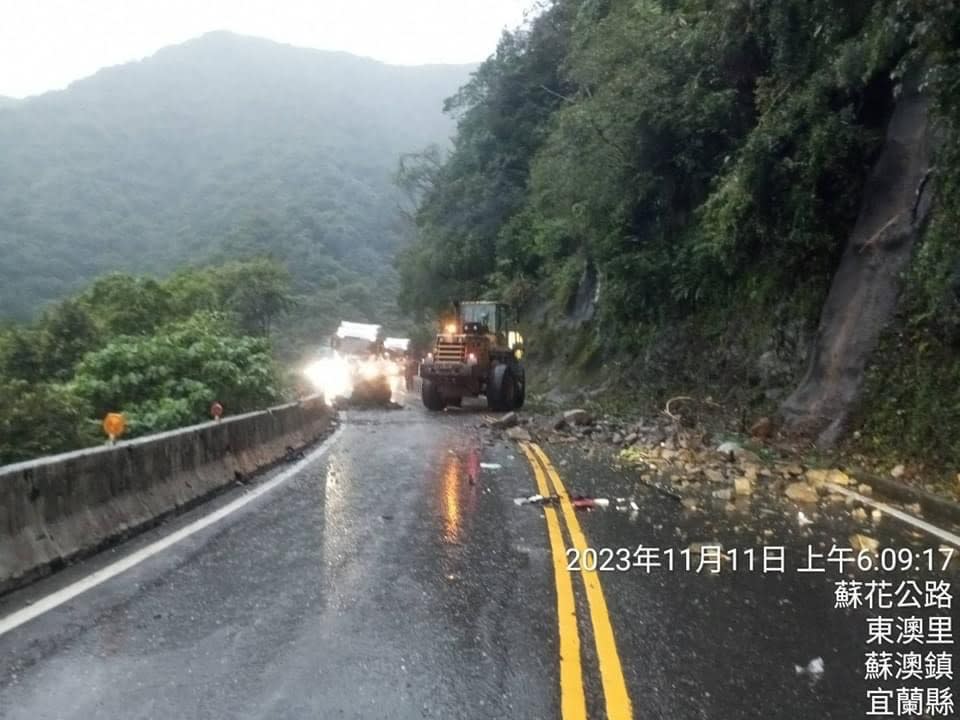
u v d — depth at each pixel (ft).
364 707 15.17
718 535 29.48
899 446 43.57
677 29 64.69
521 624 19.63
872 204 53.01
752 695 16.11
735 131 64.28
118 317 83.15
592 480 40.91
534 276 141.49
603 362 97.76
